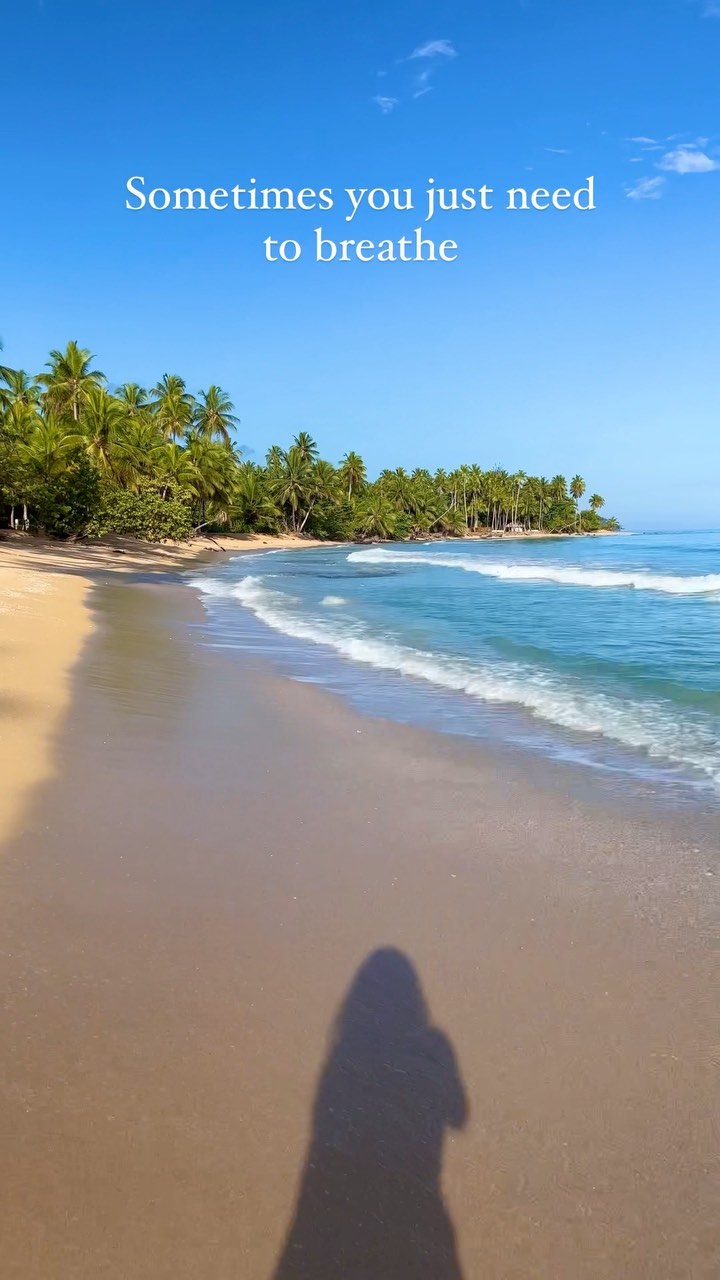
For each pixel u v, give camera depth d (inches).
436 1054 112.5
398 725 309.3
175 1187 87.4
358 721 315.3
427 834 197.2
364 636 579.5
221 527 3427.7
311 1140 95.2
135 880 163.6
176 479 2546.8
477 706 344.5
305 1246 81.7
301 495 3924.7
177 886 162.2
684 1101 104.5
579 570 1584.6
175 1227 82.7
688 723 314.5
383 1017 120.6
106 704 319.3
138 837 186.2
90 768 234.8
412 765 256.2
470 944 143.8
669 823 207.0
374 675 415.5
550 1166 93.6
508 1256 82.2
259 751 267.1
